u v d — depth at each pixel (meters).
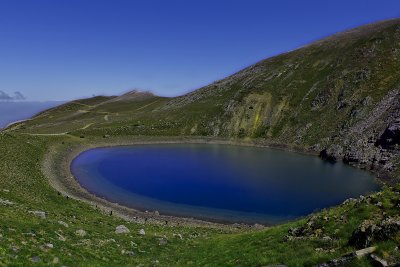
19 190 52.75
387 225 19.67
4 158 80.69
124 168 119.19
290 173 115.56
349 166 132.50
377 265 16.75
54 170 100.06
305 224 28.59
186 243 40.25
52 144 138.00
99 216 54.22
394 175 108.88
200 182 99.88
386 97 175.25
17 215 31.03
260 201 81.06
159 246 36.91
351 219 24.61
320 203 79.44
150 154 153.12
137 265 28.22
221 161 137.50
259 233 36.59
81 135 178.75
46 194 60.75
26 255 21.58
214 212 73.12
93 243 30.95
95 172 110.50
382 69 198.75
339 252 20.81
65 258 23.64
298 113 199.62
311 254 22.20
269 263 23.16
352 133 160.00
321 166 130.62
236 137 197.38
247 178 106.44
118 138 184.12
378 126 154.88
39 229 28.39
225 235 47.06
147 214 69.50
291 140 181.00
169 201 80.44
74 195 76.44
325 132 174.12
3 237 22.94
